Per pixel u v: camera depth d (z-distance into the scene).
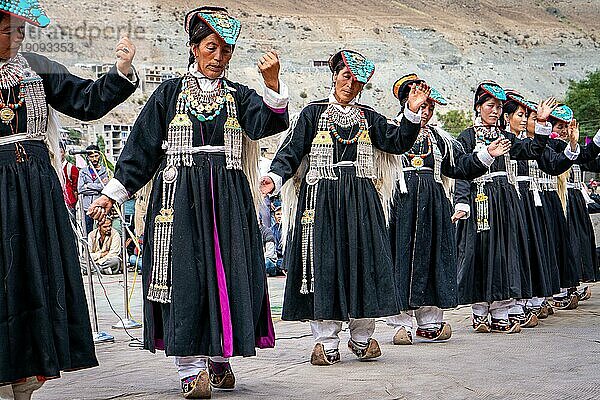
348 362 5.71
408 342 6.58
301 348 6.36
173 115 4.56
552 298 9.42
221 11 4.69
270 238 13.80
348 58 5.85
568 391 4.61
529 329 7.65
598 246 12.44
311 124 5.83
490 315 7.78
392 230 6.80
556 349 6.27
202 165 4.54
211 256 4.43
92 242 12.99
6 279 3.64
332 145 5.82
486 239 7.54
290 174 5.73
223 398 4.43
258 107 4.58
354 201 5.79
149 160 4.58
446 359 5.80
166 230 4.48
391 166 6.12
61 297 3.74
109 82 3.82
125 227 7.66
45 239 3.75
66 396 4.52
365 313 5.65
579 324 8.00
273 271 13.81
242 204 4.57
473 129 7.70
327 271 5.68
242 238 4.51
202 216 4.47
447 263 6.82
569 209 9.73
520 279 7.50
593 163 8.98
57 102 3.92
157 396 4.50
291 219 6.02
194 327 4.35
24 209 3.71
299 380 4.98
